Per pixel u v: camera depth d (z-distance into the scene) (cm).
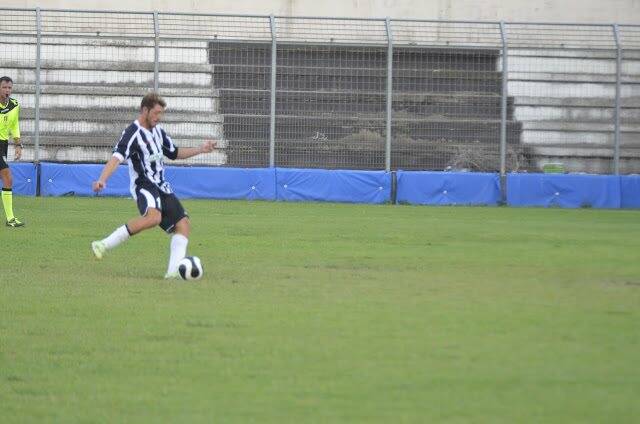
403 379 2159
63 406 1956
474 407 1942
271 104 9756
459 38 10606
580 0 10919
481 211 8544
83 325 2770
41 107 9881
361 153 9838
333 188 9394
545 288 3569
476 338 2598
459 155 9931
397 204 9350
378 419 1867
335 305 3134
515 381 2142
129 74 10000
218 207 8306
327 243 5259
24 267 4053
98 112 9944
